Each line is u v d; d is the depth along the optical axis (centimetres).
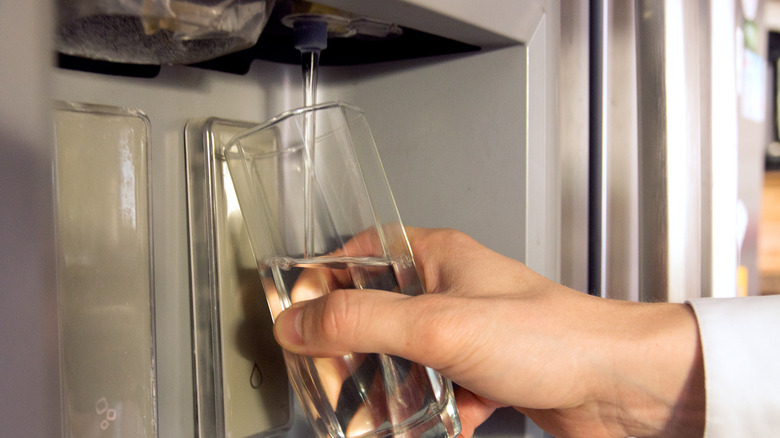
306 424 43
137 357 33
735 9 58
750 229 77
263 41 42
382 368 33
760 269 92
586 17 51
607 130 52
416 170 44
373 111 46
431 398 34
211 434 38
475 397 43
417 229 42
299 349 33
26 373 17
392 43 43
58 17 25
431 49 43
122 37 28
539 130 41
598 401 37
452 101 42
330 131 35
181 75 38
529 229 41
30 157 17
